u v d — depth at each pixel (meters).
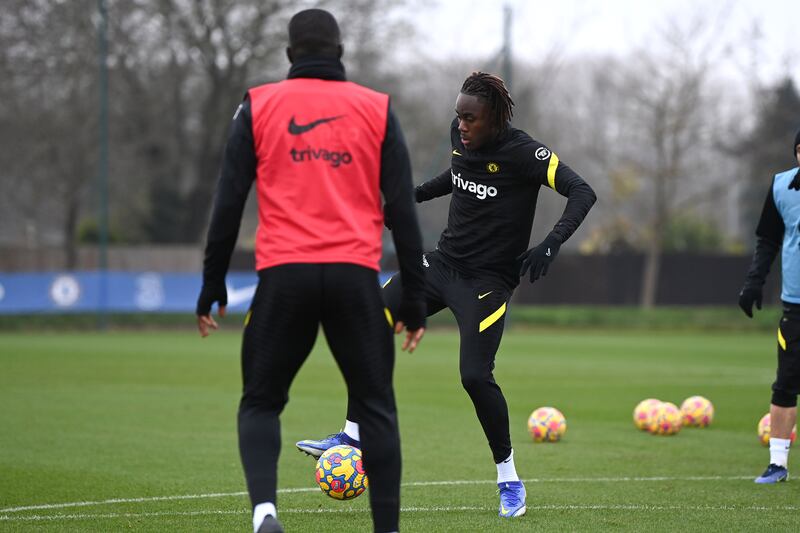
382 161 16.39
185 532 20.67
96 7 130.62
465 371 22.56
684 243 184.62
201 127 148.38
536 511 23.16
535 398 53.09
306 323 16.22
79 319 114.50
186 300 112.31
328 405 47.50
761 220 28.22
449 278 23.61
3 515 22.53
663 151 156.62
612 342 106.25
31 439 35.12
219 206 16.11
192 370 65.50
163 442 34.78
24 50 129.00
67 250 129.75
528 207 23.25
